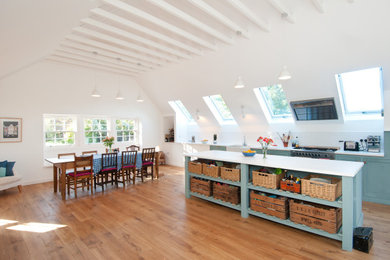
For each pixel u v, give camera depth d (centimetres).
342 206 239
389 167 360
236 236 271
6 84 500
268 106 554
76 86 601
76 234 280
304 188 268
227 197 350
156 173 584
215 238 267
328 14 296
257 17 303
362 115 445
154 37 396
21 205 385
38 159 543
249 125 613
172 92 662
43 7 166
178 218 325
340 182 271
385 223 300
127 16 344
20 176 459
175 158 772
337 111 444
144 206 376
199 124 743
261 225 300
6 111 500
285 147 521
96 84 639
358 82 412
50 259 229
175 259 227
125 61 532
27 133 527
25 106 524
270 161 313
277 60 402
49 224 309
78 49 452
